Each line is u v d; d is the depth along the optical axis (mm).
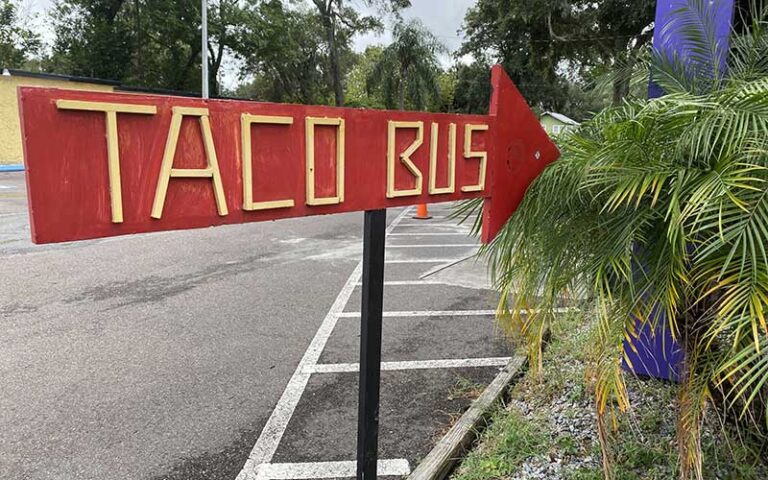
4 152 16266
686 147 1441
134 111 1160
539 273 1796
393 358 3443
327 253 6715
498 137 1917
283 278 5461
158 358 3414
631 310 1514
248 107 1351
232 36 22531
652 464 2105
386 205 1691
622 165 1506
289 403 2834
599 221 1644
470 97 25406
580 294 1710
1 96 15961
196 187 1280
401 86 21719
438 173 1800
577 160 1708
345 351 3564
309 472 2229
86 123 1104
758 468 1929
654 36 2500
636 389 2643
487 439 2422
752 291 1238
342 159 1557
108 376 3139
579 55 12602
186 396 2900
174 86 23812
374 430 1803
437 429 2568
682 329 1625
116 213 1152
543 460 2193
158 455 2346
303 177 1485
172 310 4387
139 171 1187
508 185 1978
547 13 11156
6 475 2189
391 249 7055
